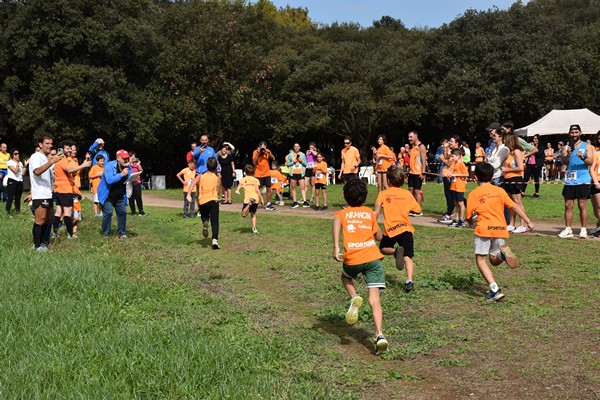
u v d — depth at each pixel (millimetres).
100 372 4566
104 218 12219
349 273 5809
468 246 10711
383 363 5242
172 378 4516
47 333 5465
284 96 39406
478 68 35281
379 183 16047
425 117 38750
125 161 12125
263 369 4914
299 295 7699
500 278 8172
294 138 42938
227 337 5699
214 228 11258
